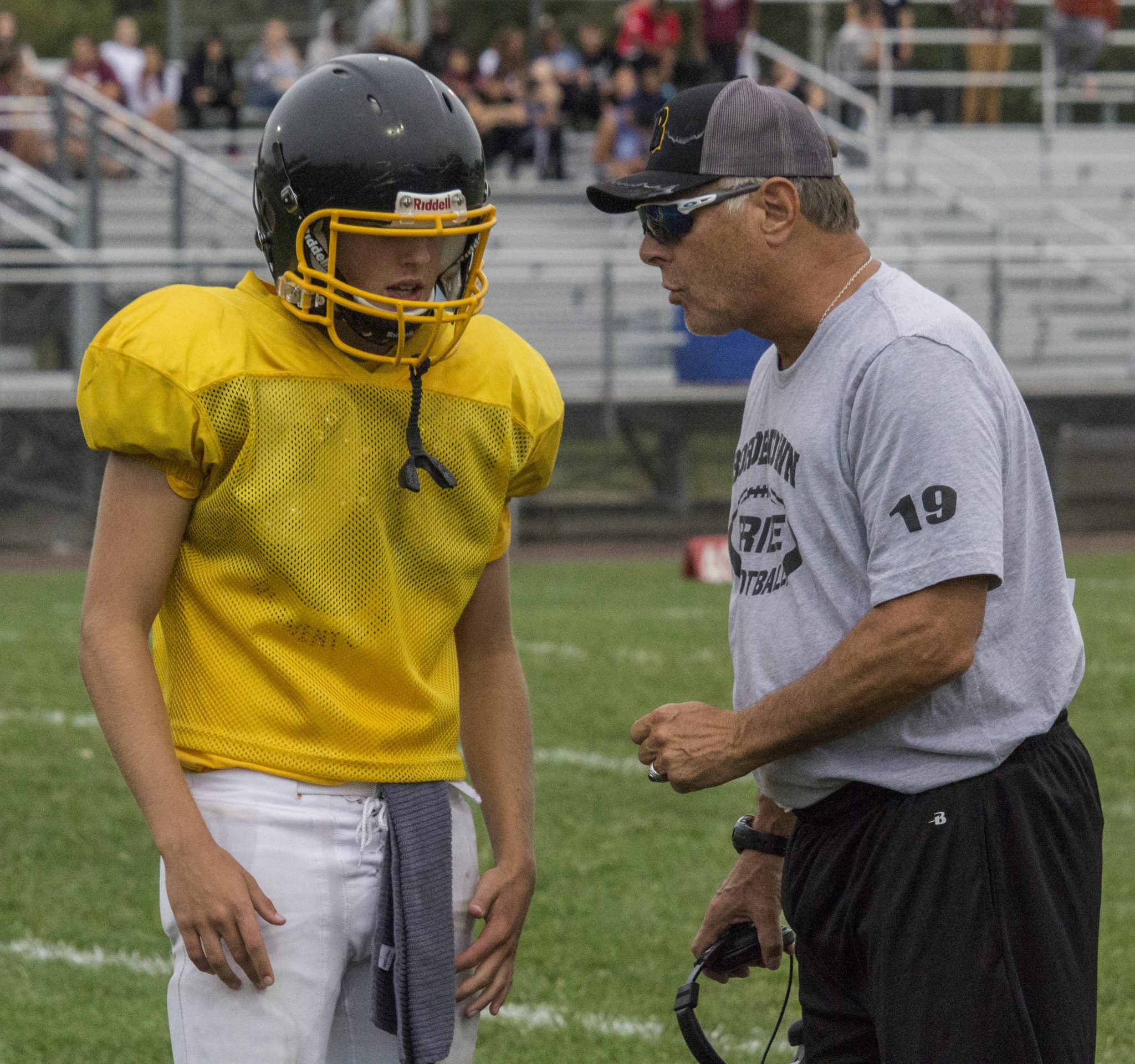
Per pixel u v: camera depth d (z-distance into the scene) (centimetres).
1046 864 839
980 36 6919
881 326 827
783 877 913
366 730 784
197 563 780
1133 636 3206
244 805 771
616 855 1873
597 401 4956
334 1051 822
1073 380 5466
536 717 2520
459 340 812
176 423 744
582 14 10756
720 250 854
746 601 883
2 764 2241
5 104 5581
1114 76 7169
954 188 6781
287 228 768
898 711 817
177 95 6625
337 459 770
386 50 6025
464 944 829
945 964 820
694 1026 969
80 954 1577
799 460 844
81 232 5181
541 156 6256
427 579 805
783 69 6359
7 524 4622
